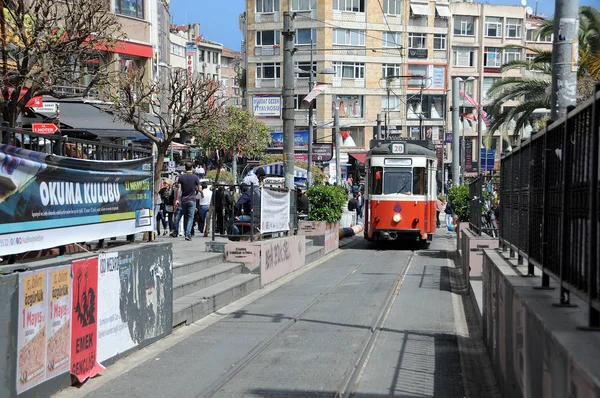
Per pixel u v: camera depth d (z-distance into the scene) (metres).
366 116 63.00
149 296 9.36
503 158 9.75
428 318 11.54
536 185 6.45
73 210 7.69
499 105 25.03
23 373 6.25
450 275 17.75
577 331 4.09
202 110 17.50
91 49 11.98
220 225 15.89
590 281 4.10
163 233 23.05
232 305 12.81
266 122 61.12
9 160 6.41
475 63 72.50
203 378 7.75
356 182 62.22
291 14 20.05
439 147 55.75
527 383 5.17
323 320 11.27
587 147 4.35
